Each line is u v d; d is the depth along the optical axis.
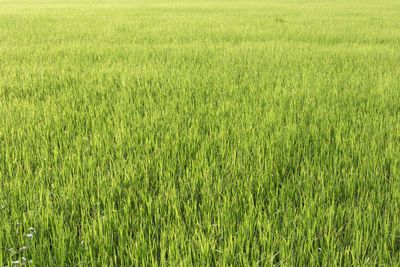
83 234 2.53
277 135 4.17
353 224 2.66
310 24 15.84
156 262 2.25
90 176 3.28
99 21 17.17
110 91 6.13
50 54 9.41
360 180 3.25
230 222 2.69
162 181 3.26
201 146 3.95
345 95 5.73
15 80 6.76
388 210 2.80
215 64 8.10
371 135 4.24
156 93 6.00
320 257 2.39
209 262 2.34
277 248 2.47
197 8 25.36
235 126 4.44
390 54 9.23
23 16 19.27
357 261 2.27
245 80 6.73
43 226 2.65
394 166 3.43
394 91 5.90
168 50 9.91
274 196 3.01
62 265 2.26
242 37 12.34
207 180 3.19
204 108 5.15
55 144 4.00
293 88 6.18
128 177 3.28
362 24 15.75
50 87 6.50
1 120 4.76
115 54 9.34
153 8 25.56
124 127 4.55
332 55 9.17
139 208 2.92
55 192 3.10
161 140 4.17
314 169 3.50
